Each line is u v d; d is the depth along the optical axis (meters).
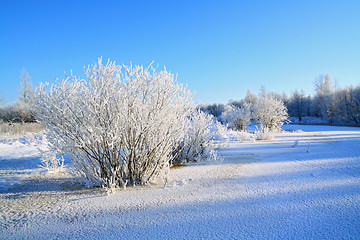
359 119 46.56
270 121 23.61
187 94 6.14
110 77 4.87
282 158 8.19
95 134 4.57
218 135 14.62
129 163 5.23
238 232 2.90
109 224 3.31
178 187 5.02
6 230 3.23
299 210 3.49
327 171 5.84
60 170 7.07
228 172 6.28
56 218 3.60
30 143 13.49
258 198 4.09
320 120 59.22
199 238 2.80
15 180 6.07
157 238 2.85
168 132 5.50
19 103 29.14
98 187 5.16
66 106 4.55
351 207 3.50
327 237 2.71
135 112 5.05
